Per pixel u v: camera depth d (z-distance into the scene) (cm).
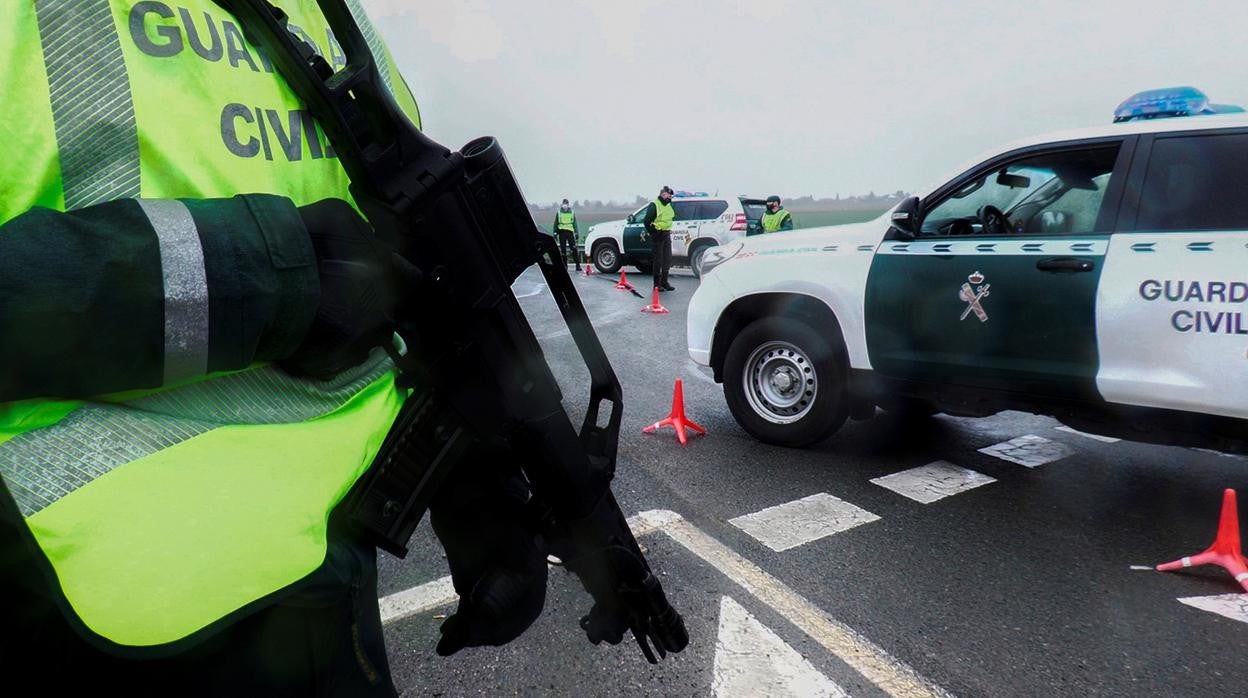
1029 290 332
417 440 88
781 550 293
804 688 207
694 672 214
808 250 412
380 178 73
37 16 53
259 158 69
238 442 63
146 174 58
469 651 223
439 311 82
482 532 105
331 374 73
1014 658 222
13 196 52
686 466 392
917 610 248
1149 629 237
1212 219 292
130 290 48
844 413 410
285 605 68
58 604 51
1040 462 397
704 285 457
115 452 55
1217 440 297
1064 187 340
